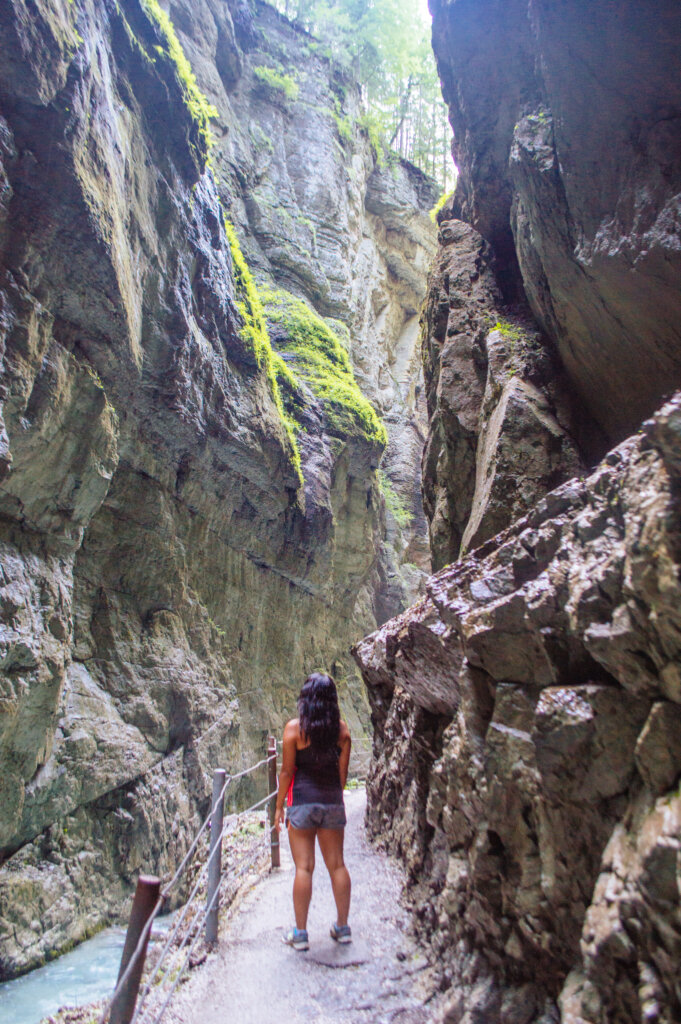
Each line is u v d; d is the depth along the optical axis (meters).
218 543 14.50
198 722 12.27
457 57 7.28
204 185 12.99
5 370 7.22
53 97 7.29
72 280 8.20
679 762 1.61
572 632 2.06
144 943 2.09
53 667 8.16
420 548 29.38
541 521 2.57
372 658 5.76
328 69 29.39
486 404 7.09
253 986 3.05
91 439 8.98
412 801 4.34
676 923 1.45
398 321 32.75
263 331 15.86
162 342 10.59
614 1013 1.62
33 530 8.50
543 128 5.65
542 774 2.01
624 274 4.68
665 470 1.64
